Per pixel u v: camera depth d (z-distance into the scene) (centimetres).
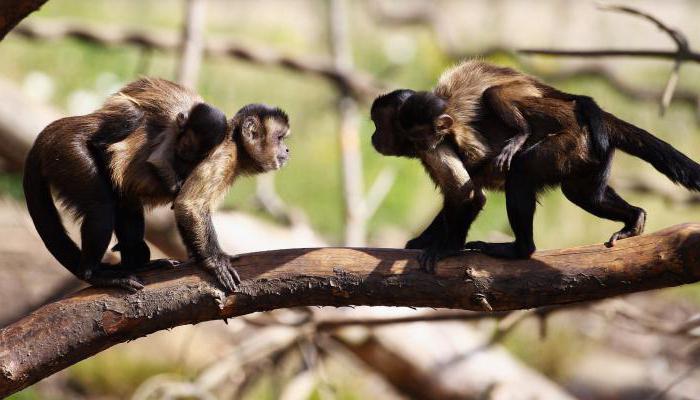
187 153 910
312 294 841
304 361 1427
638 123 2133
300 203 2106
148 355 1730
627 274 812
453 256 841
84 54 2273
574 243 1889
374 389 1706
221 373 1368
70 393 1680
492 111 918
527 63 1905
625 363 1773
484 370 1526
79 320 820
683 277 803
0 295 1673
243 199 1962
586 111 896
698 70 2425
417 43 2478
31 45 2273
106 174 883
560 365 1802
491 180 934
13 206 1617
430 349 1512
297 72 1823
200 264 850
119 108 905
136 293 831
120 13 2738
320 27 2695
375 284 835
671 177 896
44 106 1573
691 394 1559
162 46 1756
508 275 829
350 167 1686
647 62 2483
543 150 880
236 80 2336
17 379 801
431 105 905
